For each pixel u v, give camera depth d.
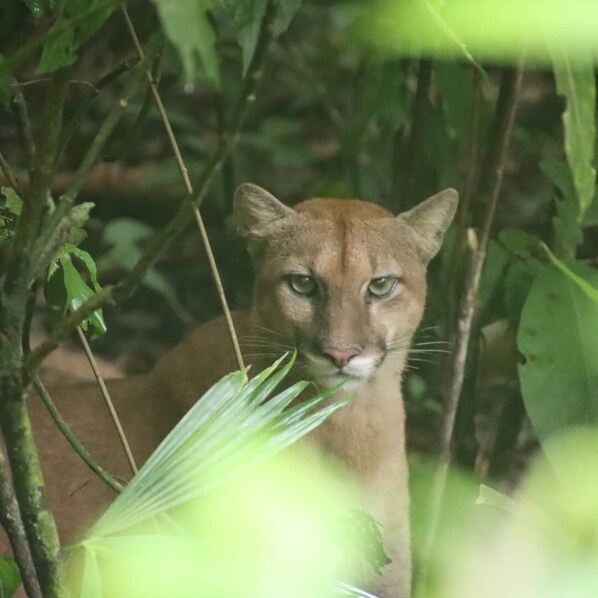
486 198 9.42
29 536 5.68
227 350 10.41
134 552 5.14
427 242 10.67
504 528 8.67
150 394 10.77
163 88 19.36
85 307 5.26
